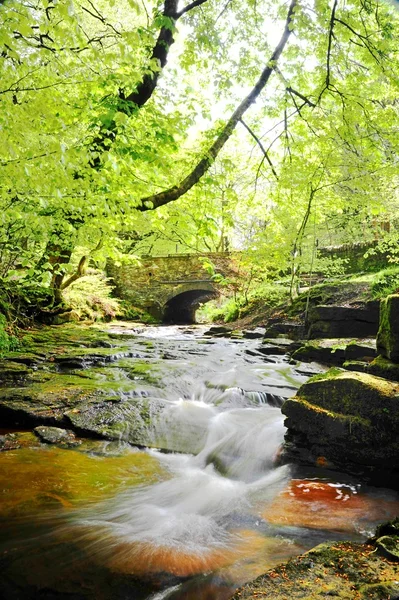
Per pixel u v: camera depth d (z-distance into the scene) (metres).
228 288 21.00
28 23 3.15
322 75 7.73
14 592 2.28
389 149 8.03
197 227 8.04
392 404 3.97
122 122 5.26
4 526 2.97
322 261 14.26
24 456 4.25
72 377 7.05
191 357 9.62
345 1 7.09
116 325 18.83
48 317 14.34
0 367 7.10
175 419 5.44
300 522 3.21
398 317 4.65
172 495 3.66
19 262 10.73
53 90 4.96
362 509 3.44
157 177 6.85
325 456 4.27
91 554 2.68
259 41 8.57
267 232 12.43
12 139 3.83
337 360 8.34
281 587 2.03
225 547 2.82
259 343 11.88
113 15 8.80
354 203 9.36
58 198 4.54
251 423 5.37
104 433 4.89
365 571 2.14
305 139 8.95
